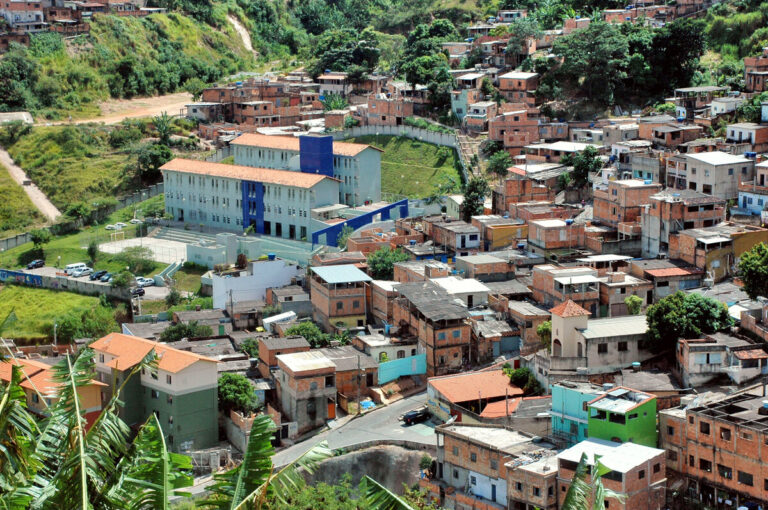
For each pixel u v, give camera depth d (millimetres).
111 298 191875
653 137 198000
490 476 105000
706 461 99062
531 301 144375
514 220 171625
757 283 129125
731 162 165625
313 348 143750
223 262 197625
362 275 155750
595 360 121000
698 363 113375
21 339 183625
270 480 37781
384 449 120125
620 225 158875
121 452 38938
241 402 128625
